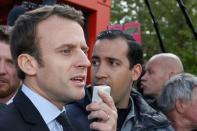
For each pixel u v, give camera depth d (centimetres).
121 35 281
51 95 186
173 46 1717
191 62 1638
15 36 191
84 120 221
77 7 423
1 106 194
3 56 288
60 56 184
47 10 189
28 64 188
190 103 314
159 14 1820
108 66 275
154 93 388
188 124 317
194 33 495
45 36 185
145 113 283
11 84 291
